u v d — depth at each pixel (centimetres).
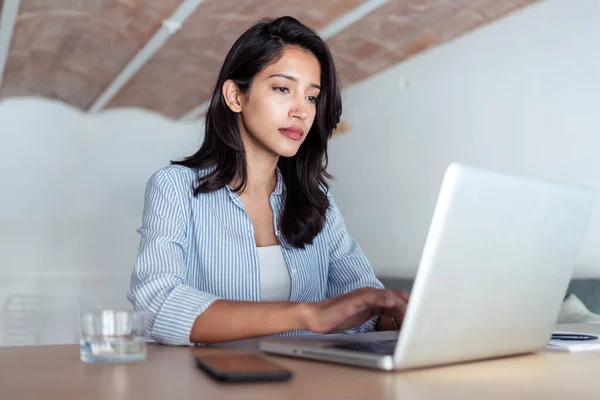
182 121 690
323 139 169
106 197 671
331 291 181
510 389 80
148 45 468
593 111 380
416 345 89
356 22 440
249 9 418
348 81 553
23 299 621
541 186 102
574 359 110
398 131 512
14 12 410
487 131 444
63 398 70
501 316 102
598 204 377
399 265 505
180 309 119
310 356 99
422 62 494
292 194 168
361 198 546
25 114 652
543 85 410
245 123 159
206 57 499
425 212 485
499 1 418
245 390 75
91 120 671
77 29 455
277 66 155
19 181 650
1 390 75
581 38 389
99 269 665
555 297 114
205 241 156
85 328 95
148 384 78
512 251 100
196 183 156
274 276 161
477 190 90
